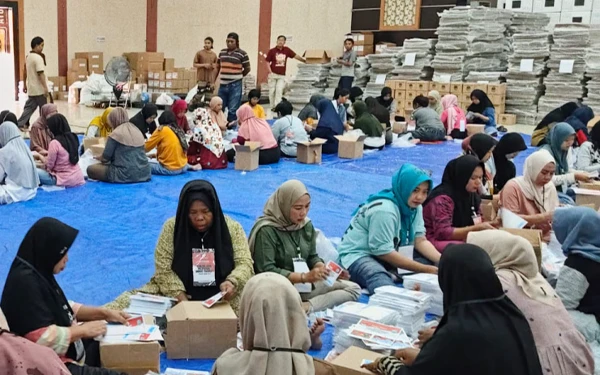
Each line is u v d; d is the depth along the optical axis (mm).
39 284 3014
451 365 2533
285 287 2646
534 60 15500
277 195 4242
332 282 4066
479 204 5605
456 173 5164
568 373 2852
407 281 4383
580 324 3627
